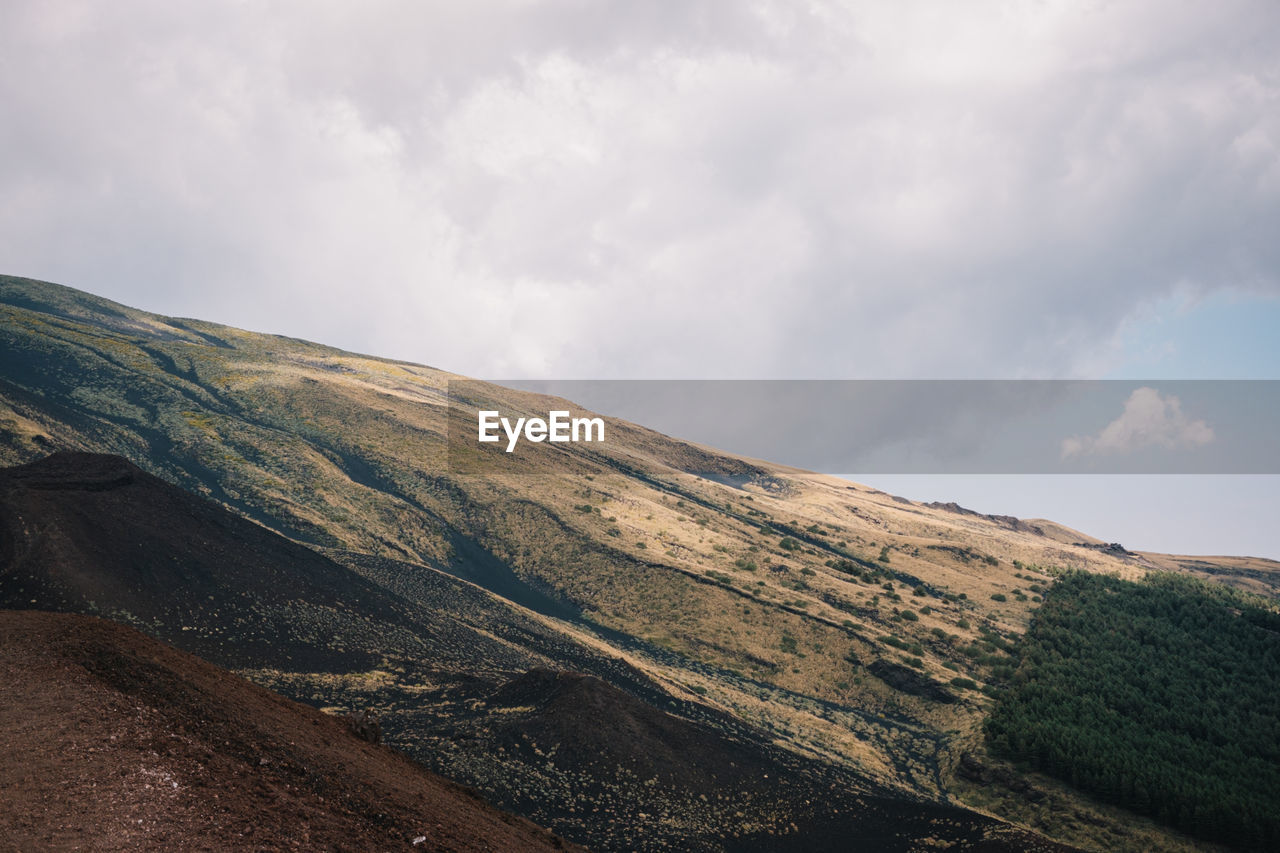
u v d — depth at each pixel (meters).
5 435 116.81
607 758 65.12
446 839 22.55
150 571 74.06
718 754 71.31
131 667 23.53
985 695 126.25
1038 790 93.50
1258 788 103.06
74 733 18.45
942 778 100.00
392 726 63.25
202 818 16.52
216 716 22.88
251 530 93.69
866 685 127.44
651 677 105.56
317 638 77.38
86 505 78.25
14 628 24.64
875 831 62.59
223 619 73.12
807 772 76.19
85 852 14.43
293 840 17.11
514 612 120.88
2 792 15.72
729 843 58.41
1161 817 87.38
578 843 52.56
